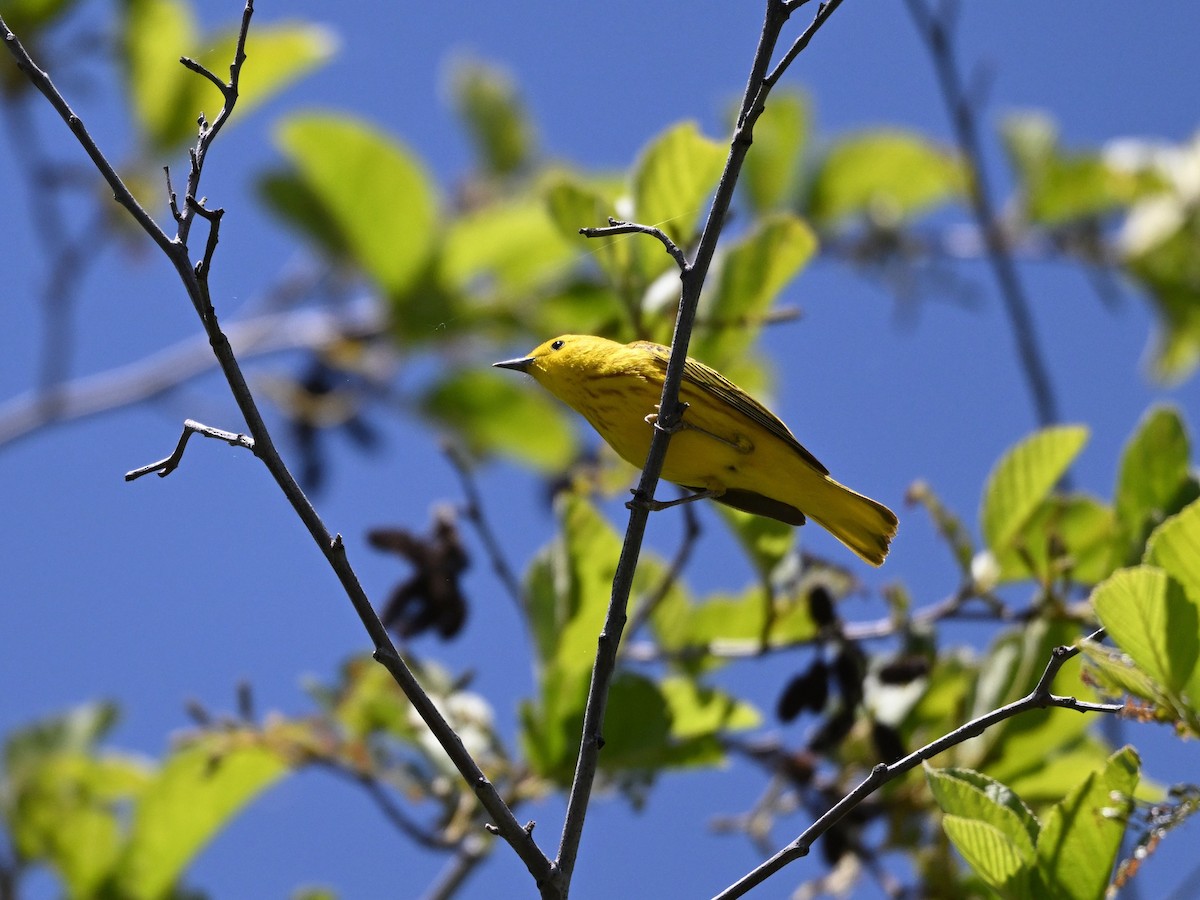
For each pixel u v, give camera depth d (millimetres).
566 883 6648
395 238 13844
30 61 6750
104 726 13180
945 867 10586
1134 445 10602
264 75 14203
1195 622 6793
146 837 11414
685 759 10992
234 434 6789
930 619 10984
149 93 13969
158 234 6750
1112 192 15664
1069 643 10539
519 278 14398
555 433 15375
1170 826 6906
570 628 10922
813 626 11672
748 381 12492
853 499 10469
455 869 11000
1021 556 10953
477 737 11219
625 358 10445
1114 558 10477
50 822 11547
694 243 11281
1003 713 6977
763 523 11445
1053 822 7152
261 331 14930
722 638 12180
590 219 11297
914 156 15500
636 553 7297
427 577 11078
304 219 15125
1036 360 12367
